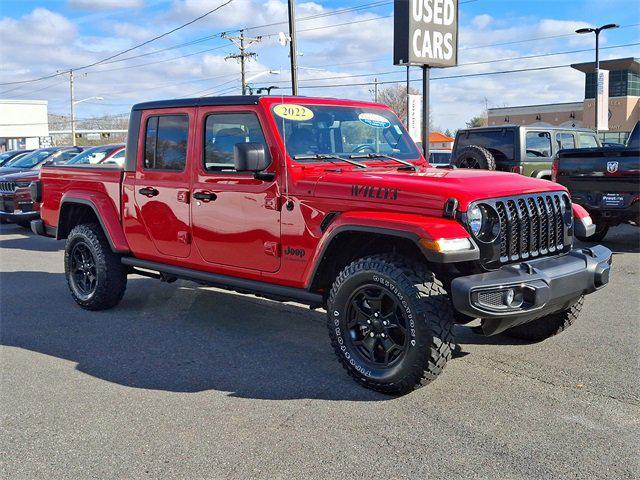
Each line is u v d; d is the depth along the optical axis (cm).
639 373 450
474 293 376
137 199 581
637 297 672
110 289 631
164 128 557
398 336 418
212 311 645
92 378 461
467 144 1286
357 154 521
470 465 326
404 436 359
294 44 2317
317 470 324
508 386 429
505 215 410
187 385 443
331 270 461
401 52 1127
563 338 533
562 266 420
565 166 953
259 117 480
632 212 887
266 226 477
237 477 320
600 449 341
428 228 380
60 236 690
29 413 401
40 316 635
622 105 5131
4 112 7062
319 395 421
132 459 340
